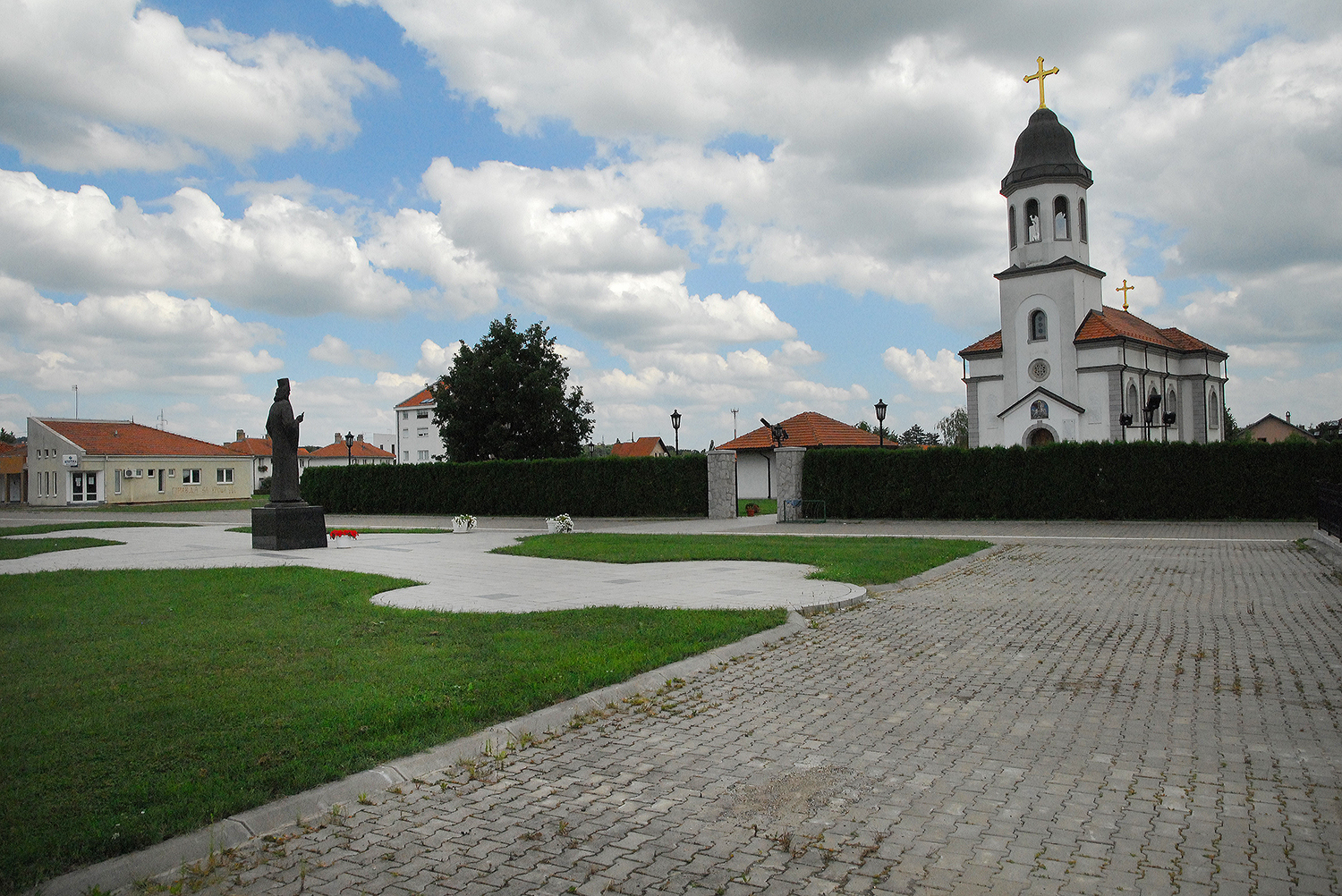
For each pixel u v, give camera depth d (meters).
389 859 3.72
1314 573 12.71
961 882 3.46
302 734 5.11
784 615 9.41
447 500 37.53
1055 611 9.94
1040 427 39.94
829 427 47.81
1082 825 4.00
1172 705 5.98
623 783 4.63
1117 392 38.47
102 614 9.39
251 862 3.68
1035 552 16.81
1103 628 8.83
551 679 6.51
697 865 3.64
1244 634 8.34
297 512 18.05
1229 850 3.71
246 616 9.30
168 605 10.01
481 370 47.06
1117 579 12.67
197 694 6.02
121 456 57.22
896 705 6.14
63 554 17.14
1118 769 4.75
